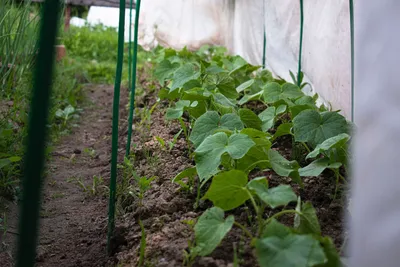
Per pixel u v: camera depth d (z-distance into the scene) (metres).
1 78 3.60
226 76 3.27
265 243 1.22
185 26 5.84
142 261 1.60
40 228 2.32
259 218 1.49
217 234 1.43
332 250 1.29
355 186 1.07
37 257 2.05
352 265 1.07
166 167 2.46
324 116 2.27
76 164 3.27
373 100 1.04
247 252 1.51
